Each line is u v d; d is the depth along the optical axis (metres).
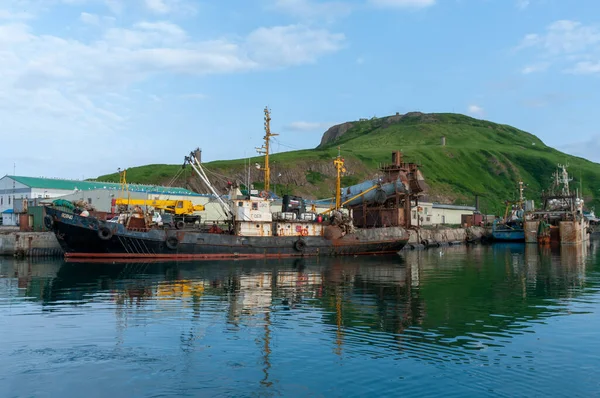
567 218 106.56
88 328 25.41
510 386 17.70
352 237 71.94
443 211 143.38
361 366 19.67
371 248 73.56
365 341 22.97
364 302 32.44
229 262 59.06
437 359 20.42
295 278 44.41
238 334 24.19
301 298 33.91
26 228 74.38
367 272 49.56
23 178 104.12
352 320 27.05
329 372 19.05
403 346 22.20
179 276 45.50
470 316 28.11
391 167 96.56
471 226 130.88
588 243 113.88
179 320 27.06
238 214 66.31
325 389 17.53
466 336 23.83
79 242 59.09
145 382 18.27
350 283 41.38
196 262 58.78
